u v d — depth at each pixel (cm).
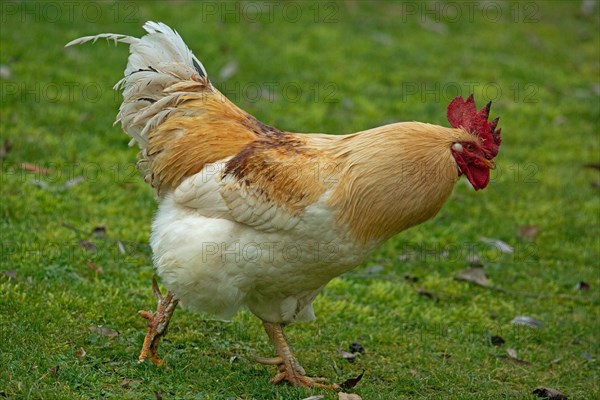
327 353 814
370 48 1612
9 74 1305
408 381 768
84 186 1075
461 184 1239
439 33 1742
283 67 1487
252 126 729
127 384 681
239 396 694
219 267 673
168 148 717
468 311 946
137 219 1031
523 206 1203
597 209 1212
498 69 1617
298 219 667
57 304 795
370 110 1382
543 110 1495
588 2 2005
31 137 1158
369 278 999
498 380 805
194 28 1547
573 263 1081
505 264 1062
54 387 643
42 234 940
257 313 735
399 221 695
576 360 867
